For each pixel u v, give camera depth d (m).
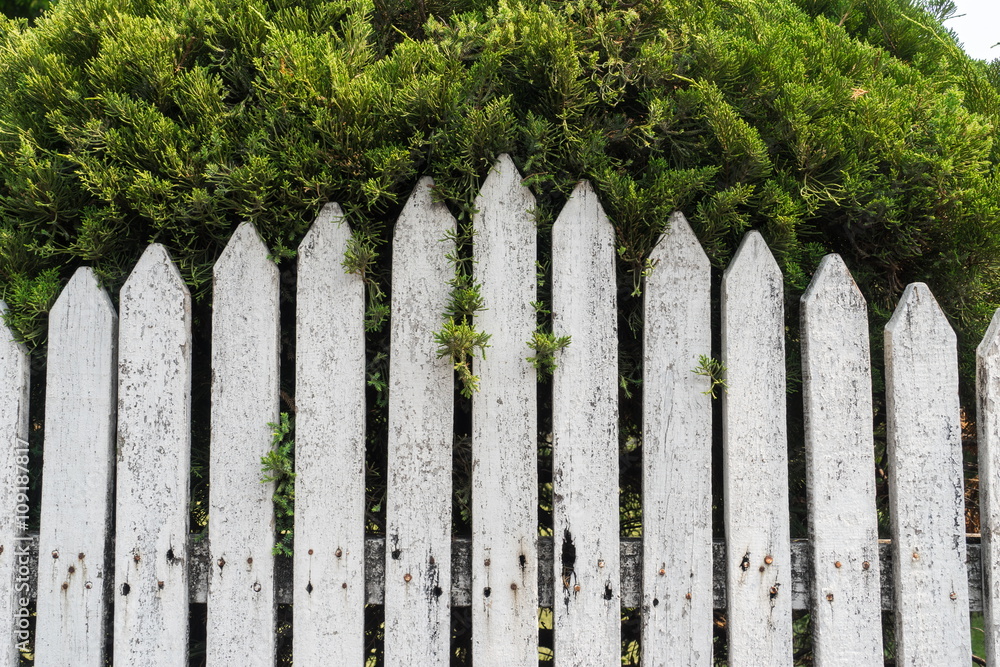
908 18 2.34
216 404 1.75
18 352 1.79
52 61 1.78
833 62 2.02
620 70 1.80
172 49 1.80
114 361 1.79
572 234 1.78
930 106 1.86
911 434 1.76
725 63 1.83
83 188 1.77
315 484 1.74
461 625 2.04
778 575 1.73
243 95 1.88
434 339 1.76
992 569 1.75
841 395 1.76
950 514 1.75
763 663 1.72
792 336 1.97
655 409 1.76
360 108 1.71
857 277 1.93
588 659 1.72
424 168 1.82
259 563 1.73
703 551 1.74
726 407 1.76
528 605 1.73
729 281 1.77
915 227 1.83
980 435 1.78
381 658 2.19
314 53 1.79
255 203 1.73
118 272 1.83
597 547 1.74
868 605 1.73
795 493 2.12
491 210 1.77
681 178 1.75
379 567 1.77
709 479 1.75
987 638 1.76
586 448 1.76
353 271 1.74
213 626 1.72
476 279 1.77
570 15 1.82
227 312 1.76
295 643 1.71
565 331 1.77
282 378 2.02
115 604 1.73
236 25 1.84
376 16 2.06
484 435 1.75
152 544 1.74
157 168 1.75
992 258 1.80
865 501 1.74
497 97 1.83
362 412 1.75
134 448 1.75
